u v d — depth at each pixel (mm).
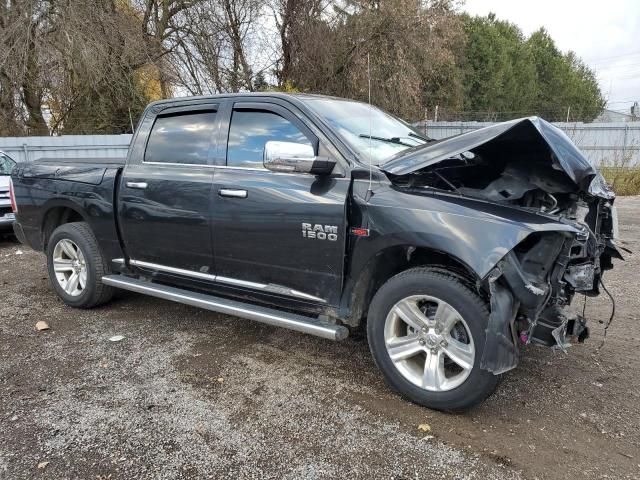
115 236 4480
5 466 2555
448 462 2574
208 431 2854
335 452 2660
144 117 4457
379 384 3393
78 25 14391
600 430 2859
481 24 41906
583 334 3057
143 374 3545
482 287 2834
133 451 2678
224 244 3725
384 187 3119
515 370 3594
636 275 5930
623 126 21422
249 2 18609
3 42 14305
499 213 2832
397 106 19938
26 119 16812
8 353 3900
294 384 3395
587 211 3398
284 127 3605
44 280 6000
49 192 4906
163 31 17906
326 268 3275
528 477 2461
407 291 3016
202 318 4664
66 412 3051
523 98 46250
